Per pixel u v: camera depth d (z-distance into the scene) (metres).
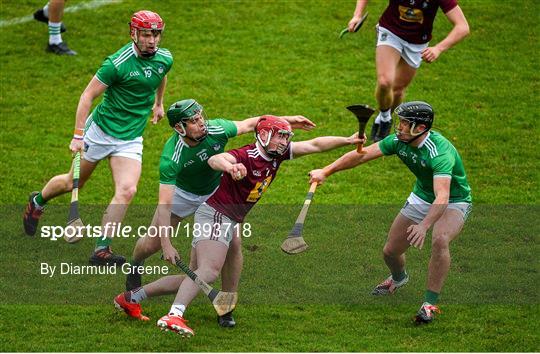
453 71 50.72
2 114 45.66
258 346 28.17
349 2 57.66
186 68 50.28
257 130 28.36
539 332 29.44
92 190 40.06
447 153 29.17
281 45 52.84
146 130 45.06
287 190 40.34
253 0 57.75
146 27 32.31
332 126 45.28
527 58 52.12
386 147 30.20
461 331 29.48
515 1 57.75
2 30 53.56
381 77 40.41
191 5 56.91
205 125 28.98
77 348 27.75
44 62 50.50
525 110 47.16
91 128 33.88
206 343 28.36
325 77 49.81
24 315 30.06
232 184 28.55
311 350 27.94
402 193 40.25
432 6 39.81
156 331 29.09
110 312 30.47
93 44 52.41
